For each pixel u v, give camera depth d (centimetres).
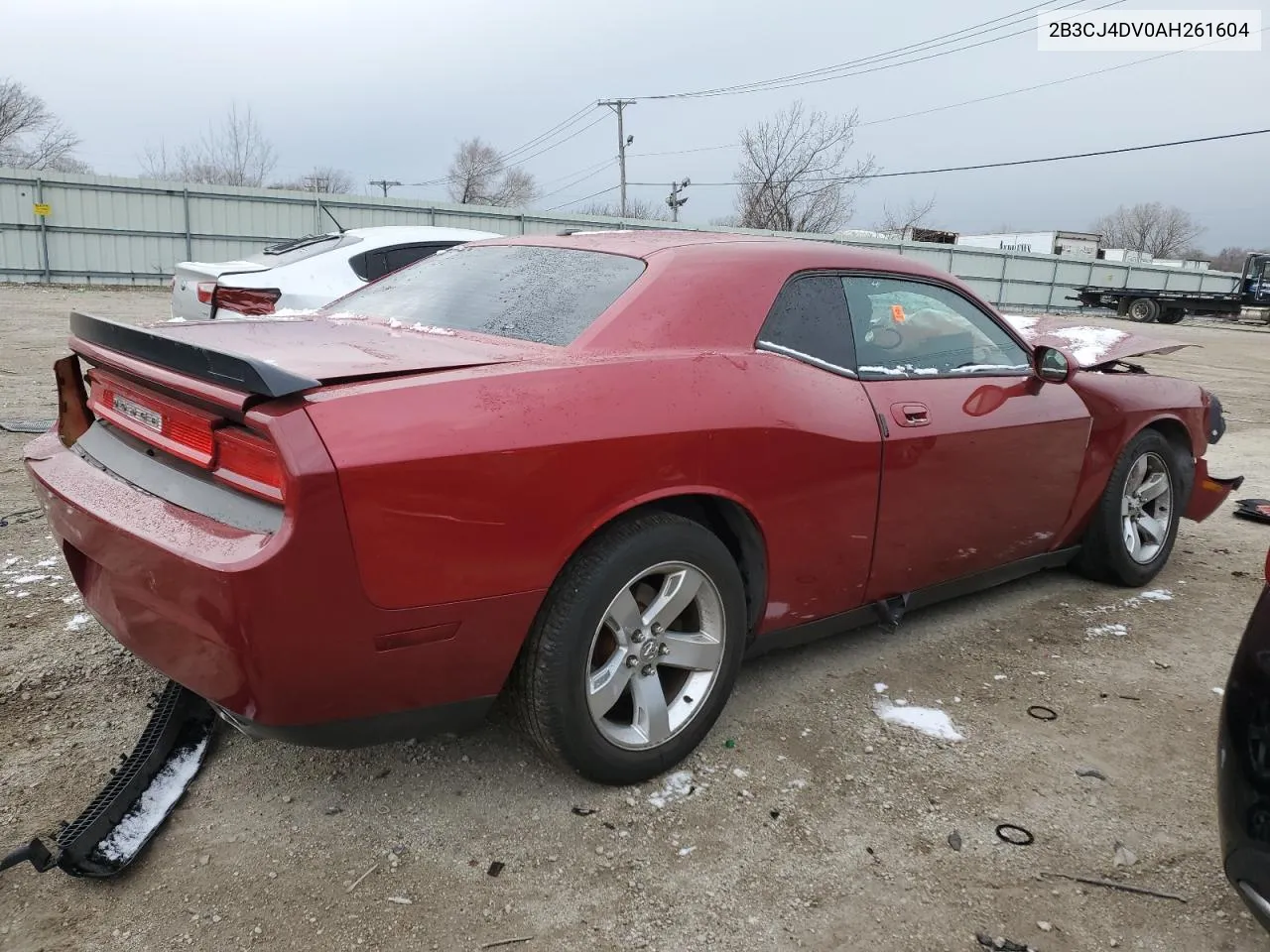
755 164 4200
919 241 3788
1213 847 247
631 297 270
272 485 197
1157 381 441
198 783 258
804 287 301
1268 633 184
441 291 318
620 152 4900
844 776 272
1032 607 410
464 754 276
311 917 210
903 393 313
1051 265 3728
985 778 275
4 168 2181
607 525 244
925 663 349
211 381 206
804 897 222
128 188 2336
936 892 226
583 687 240
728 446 258
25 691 298
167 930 204
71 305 1678
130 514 217
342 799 253
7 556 407
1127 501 423
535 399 226
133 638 224
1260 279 3306
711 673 272
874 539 308
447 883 222
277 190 2519
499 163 6475
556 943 205
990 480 344
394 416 205
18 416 679
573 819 247
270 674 197
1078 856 242
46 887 217
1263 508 584
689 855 235
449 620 215
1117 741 300
